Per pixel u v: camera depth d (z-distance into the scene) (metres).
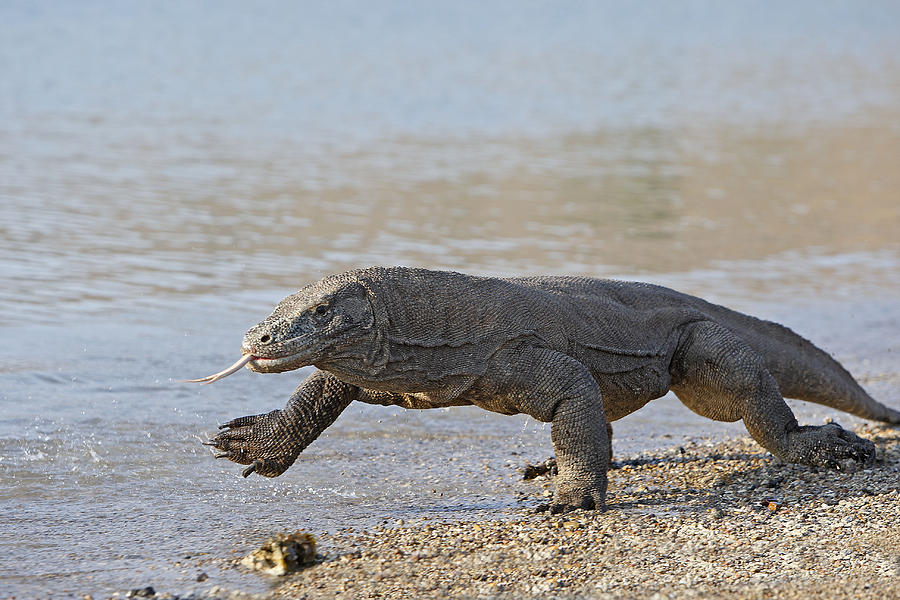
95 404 42.81
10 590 26.81
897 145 137.88
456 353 31.23
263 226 79.00
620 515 31.41
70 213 80.12
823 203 99.81
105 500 33.84
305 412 32.38
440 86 173.12
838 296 66.38
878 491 33.38
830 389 41.28
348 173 102.88
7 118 123.50
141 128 122.62
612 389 34.91
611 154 122.69
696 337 36.72
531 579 26.91
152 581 27.42
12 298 57.72
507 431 42.31
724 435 42.25
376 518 32.53
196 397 44.28
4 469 36.00
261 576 27.69
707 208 95.00
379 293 30.25
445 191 96.44
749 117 159.88
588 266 71.06
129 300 58.44
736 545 28.72
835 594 25.36
